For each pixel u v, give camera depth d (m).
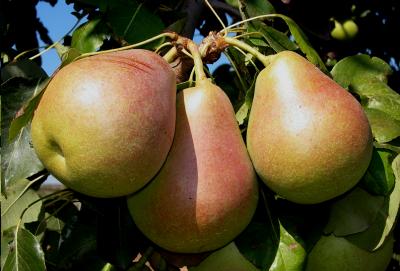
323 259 0.43
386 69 0.48
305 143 0.38
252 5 0.51
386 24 0.80
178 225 0.38
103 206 0.46
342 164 0.38
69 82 0.36
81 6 0.56
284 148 0.38
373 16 0.80
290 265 0.41
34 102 0.38
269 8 0.52
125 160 0.36
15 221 0.52
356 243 0.43
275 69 0.40
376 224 0.43
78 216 0.50
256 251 0.42
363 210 0.42
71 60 0.40
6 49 0.63
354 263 0.43
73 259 0.49
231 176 0.39
